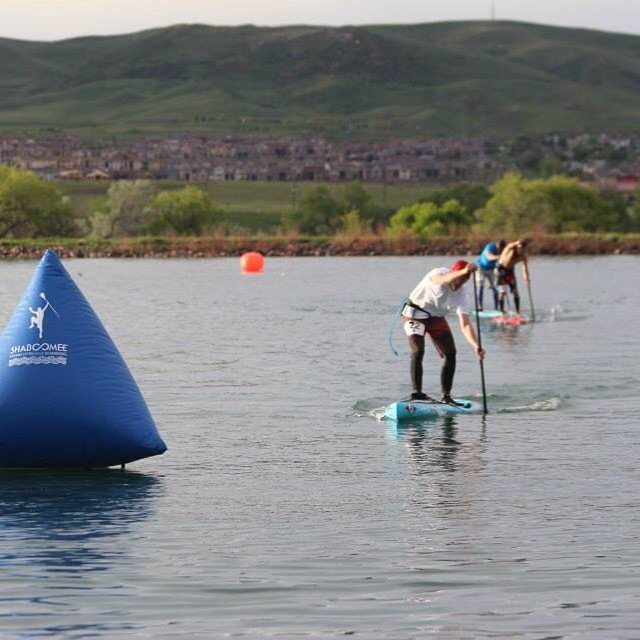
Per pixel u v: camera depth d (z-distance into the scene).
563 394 35.53
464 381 38.53
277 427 30.80
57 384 25.61
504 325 57.66
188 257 133.00
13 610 17.06
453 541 20.41
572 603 17.25
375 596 17.62
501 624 16.45
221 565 19.11
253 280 93.19
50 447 25.66
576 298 74.81
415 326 33.00
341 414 32.62
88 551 19.89
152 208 178.25
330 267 111.00
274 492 23.92
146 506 22.89
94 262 123.19
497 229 164.88
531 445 28.23
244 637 16.03
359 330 55.50
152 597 17.59
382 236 137.00
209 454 27.58
